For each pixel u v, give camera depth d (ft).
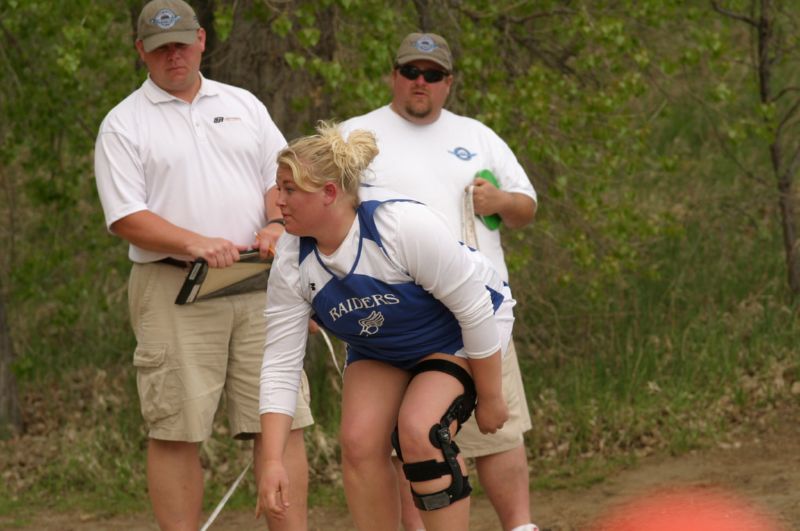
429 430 45.55
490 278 48.83
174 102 56.90
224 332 58.08
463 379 47.29
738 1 99.45
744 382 96.12
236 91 59.16
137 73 87.97
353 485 47.52
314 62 77.00
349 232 44.75
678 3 91.81
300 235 44.93
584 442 88.89
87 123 100.22
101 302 107.45
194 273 54.60
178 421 57.36
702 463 82.89
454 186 59.36
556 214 97.04
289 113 88.63
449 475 45.98
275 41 87.66
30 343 115.24
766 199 120.26
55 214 106.22
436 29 92.07
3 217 115.24
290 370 47.52
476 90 87.97
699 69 107.14
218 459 89.51
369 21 82.12
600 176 92.43
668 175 129.29
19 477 90.89
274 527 57.52
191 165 56.59
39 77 99.66
